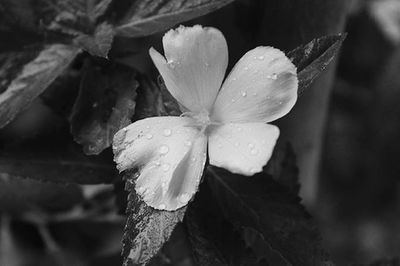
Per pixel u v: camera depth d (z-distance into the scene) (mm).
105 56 258
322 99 321
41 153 273
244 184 269
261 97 237
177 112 249
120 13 269
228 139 238
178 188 235
